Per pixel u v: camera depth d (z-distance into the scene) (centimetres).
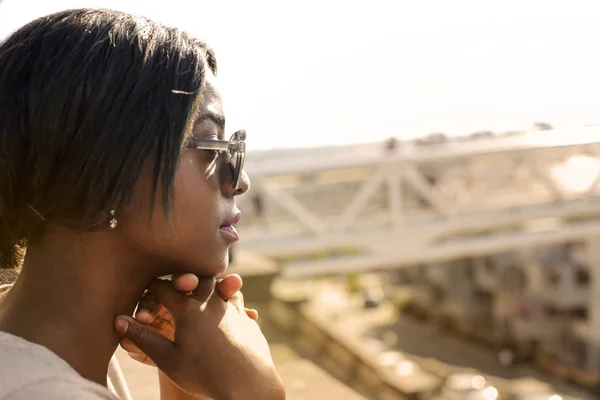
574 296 1602
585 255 1559
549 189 680
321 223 807
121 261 91
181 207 91
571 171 617
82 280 90
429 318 2177
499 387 1579
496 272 1916
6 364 79
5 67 85
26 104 84
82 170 83
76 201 84
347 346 579
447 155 517
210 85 94
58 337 89
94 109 82
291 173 628
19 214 88
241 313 101
